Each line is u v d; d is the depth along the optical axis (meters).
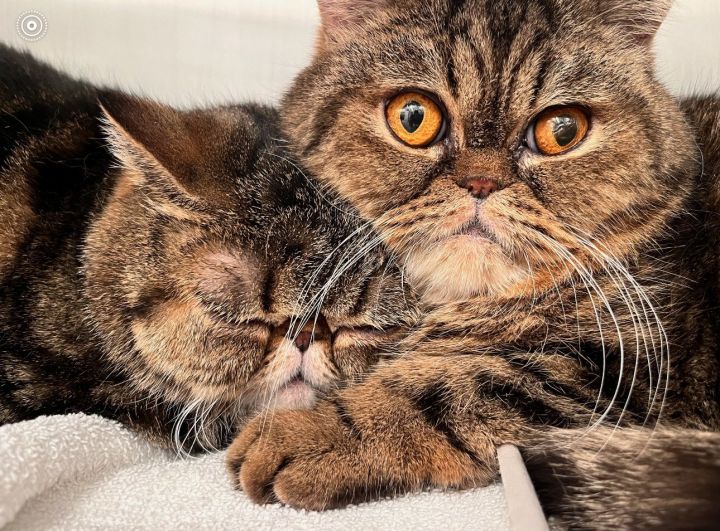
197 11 0.51
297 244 0.31
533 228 0.29
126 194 0.32
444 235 0.30
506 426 0.27
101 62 0.51
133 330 0.31
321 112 0.32
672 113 0.31
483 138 0.29
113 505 0.26
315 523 0.25
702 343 0.28
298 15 0.52
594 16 0.31
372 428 0.27
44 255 0.33
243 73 0.51
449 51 0.30
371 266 0.31
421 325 0.32
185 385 0.31
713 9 0.48
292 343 0.31
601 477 0.25
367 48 0.32
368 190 0.31
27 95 0.37
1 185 0.34
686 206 0.30
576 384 0.27
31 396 0.31
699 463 0.23
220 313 0.30
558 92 0.29
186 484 0.28
